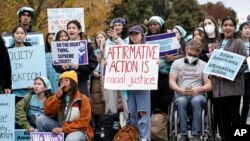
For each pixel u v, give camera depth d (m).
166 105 15.39
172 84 14.05
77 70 14.31
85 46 14.30
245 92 16.41
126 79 14.12
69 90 13.09
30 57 14.94
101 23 33.94
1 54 13.57
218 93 13.64
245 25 16.94
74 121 12.98
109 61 14.31
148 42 15.56
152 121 14.48
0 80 13.66
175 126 13.62
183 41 17.08
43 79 14.20
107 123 14.77
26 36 15.55
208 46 15.42
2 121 13.45
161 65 15.44
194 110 13.55
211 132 13.80
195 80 14.12
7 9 31.84
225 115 13.73
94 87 15.68
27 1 32.38
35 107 14.20
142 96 14.09
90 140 13.20
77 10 18.47
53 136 12.88
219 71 13.52
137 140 13.59
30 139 13.58
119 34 16.27
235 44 13.72
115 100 14.75
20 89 15.03
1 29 32.19
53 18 18.44
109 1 34.19
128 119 14.27
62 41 14.32
